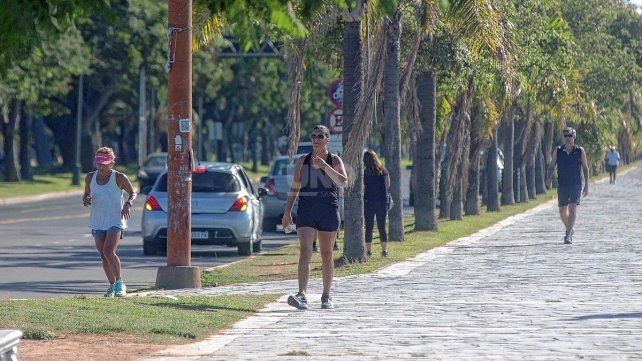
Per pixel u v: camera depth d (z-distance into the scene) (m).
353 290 38.00
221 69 162.25
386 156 60.50
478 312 31.52
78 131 146.62
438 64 62.94
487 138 88.88
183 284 39.41
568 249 55.25
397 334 27.03
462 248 56.81
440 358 23.23
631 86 123.31
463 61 63.19
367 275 43.34
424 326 28.55
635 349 24.50
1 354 17.36
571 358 23.25
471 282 40.31
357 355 23.69
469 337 26.44
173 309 30.81
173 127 39.47
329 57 60.59
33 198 126.38
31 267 49.34
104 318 27.94
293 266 48.12
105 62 136.62
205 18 49.66
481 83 70.31
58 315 27.80
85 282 43.31
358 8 45.84
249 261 51.41
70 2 23.50
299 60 51.59
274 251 57.97
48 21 23.28
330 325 28.88
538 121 120.19
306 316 30.86
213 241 54.72
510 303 33.69
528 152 120.81
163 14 132.62
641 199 116.69
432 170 69.62
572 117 113.88
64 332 26.20
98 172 36.66
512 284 39.44
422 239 62.84
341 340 26.06
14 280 43.91
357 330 27.83
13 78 101.69
